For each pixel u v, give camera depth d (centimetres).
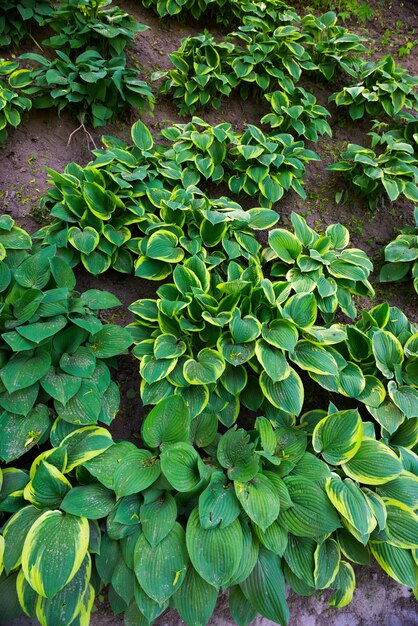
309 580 98
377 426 133
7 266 121
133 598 97
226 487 102
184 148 166
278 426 120
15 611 91
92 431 104
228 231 152
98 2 170
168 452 98
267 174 165
